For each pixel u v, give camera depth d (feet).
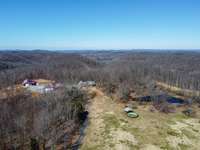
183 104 173.17
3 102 140.87
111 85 212.23
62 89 170.71
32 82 239.71
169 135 104.37
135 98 180.65
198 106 169.37
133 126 114.52
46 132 94.07
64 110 118.42
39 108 128.36
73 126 111.65
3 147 85.20
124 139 98.43
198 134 107.96
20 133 95.40
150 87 217.56
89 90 197.26
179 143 96.78
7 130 95.45
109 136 101.45
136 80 240.32
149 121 123.44
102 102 163.02
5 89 200.75
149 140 98.12
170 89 237.25
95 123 118.93
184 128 115.03
